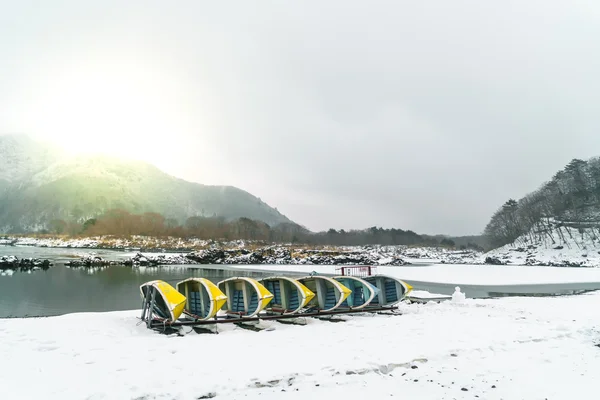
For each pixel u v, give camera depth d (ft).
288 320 59.57
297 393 26.58
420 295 103.50
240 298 61.36
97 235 608.19
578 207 442.09
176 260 252.62
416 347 38.91
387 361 33.60
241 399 25.41
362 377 30.12
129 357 34.12
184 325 51.01
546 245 389.60
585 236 376.07
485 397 26.66
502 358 36.19
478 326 51.62
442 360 35.27
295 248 526.57
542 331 48.08
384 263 305.94
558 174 516.32
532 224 450.30
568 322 54.90
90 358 33.60
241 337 44.70
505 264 321.52
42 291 105.09
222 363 32.40
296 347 38.70
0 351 35.53
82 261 201.87
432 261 375.25
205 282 55.98
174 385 26.96
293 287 63.62
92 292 105.40
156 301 55.31
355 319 61.26
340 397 26.04
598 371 32.63
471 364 34.12
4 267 169.78
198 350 37.06
